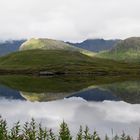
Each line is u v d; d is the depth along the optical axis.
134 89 125.00
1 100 92.88
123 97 101.50
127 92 115.25
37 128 25.52
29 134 18.66
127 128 48.62
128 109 75.56
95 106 81.25
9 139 18.23
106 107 79.56
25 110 71.19
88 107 79.25
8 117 57.66
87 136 18.33
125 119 59.56
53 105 82.50
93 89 125.81
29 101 90.62
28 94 108.88
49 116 61.88
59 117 60.97
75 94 109.69
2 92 114.62
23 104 83.81
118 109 75.69
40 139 18.88
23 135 18.72
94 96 104.31
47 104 84.50
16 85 142.12
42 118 58.44
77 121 55.97
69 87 133.12
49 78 191.12
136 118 61.31
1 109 72.50
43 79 181.75
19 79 180.00
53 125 48.56
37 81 165.12
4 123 19.28
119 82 160.12
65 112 69.00
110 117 62.28
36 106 79.62
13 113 64.94
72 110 72.88
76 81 167.12
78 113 67.75
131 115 65.44
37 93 111.88
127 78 191.88
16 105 81.38
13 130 18.91
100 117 61.91
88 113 67.94
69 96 104.19
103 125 51.91
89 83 154.12
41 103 86.44
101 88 129.12
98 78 192.12
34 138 18.59
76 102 89.69
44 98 98.31
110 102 90.06
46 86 137.25
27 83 152.50
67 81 166.50
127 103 87.50
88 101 92.19
